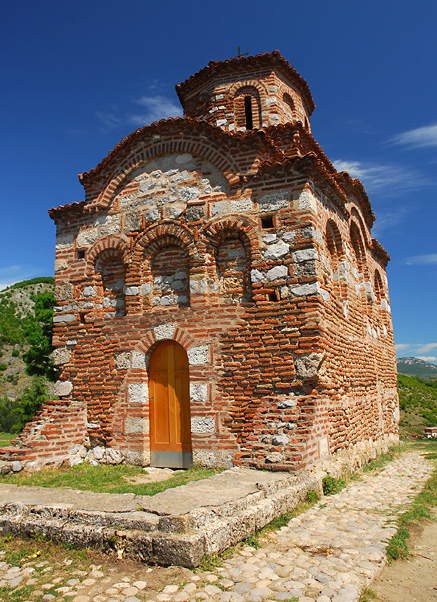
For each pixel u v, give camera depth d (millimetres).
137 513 5793
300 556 5543
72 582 4906
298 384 9562
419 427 29234
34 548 5863
